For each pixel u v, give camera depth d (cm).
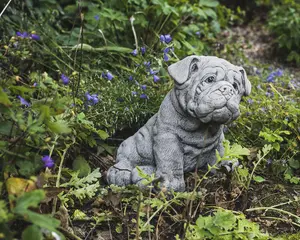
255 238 338
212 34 661
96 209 356
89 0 585
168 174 364
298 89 518
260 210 377
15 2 545
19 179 302
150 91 450
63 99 330
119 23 557
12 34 510
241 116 448
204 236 322
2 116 339
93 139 398
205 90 346
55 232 277
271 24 698
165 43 451
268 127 444
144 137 379
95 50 518
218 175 382
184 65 355
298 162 427
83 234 341
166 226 348
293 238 352
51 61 506
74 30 553
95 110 421
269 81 534
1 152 323
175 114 363
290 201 382
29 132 308
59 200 349
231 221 324
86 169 388
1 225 268
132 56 518
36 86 405
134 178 366
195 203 364
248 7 814
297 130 435
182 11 600
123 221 347
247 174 377
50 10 552
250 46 702
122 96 437
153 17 577
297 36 671
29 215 255
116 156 396
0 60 436
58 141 383
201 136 366
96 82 451
